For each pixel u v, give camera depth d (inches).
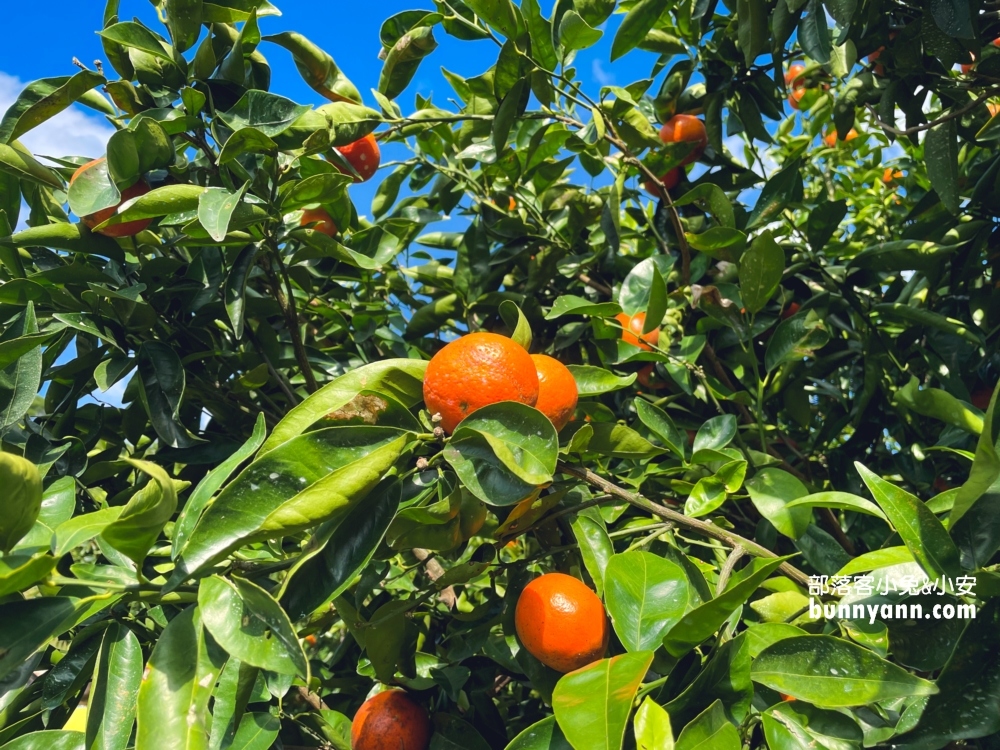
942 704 16.2
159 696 13.9
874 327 29.7
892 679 16.0
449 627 27.9
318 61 25.5
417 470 17.0
